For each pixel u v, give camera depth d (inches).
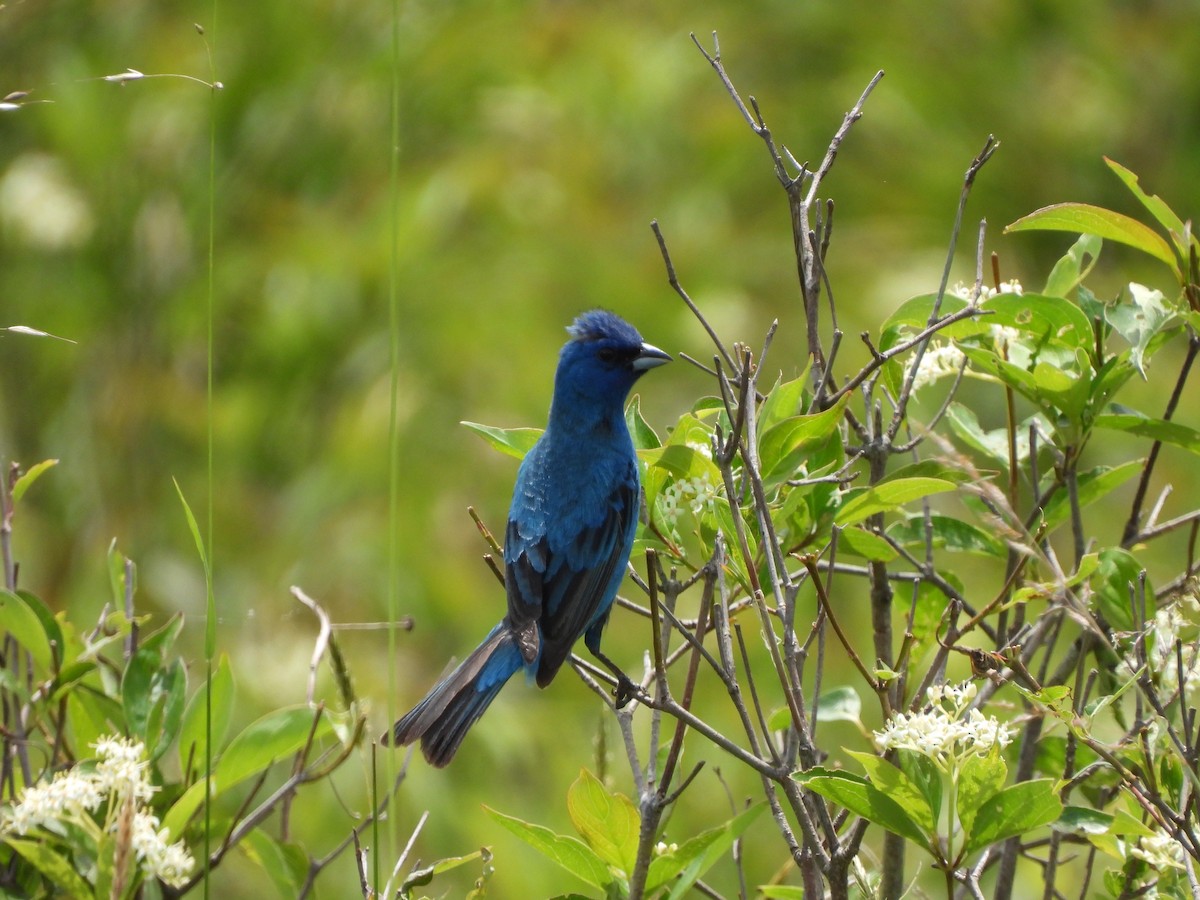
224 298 549.6
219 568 495.5
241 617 458.9
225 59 582.2
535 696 466.6
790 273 554.9
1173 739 184.9
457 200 544.1
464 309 525.3
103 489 520.1
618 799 207.0
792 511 214.7
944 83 612.4
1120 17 671.8
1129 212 621.6
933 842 185.8
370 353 524.4
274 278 546.0
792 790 186.2
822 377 214.2
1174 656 207.5
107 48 584.4
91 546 505.7
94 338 546.9
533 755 447.2
